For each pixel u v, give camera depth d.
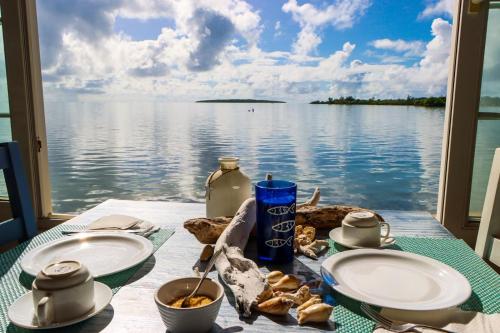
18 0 1.87
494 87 1.66
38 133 2.03
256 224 0.89
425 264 0.76
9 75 1.93
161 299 0.56
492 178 1.11
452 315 0.58
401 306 0.59
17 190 1.06
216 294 0.58
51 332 0.54
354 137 9.70
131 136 10.32
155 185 6.84
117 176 7.41
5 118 2.04
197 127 11.16
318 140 9.62
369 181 6.90
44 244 0.88
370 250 0.82
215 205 1.00
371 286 0.68
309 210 1.05
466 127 1.67
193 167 7.89
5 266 0.79
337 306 0.63
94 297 0.61
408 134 9.72
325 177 7.14
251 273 0.68
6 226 1.01
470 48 1.61
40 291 0.55
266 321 0.58
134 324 0.56
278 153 8.62
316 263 0.81
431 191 6.52
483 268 0.78
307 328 0.56
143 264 0.79
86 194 6.56
